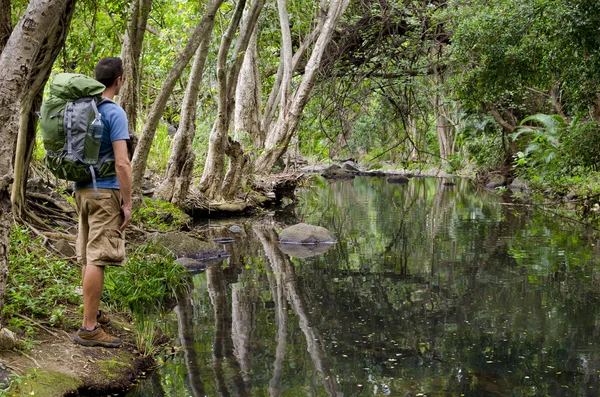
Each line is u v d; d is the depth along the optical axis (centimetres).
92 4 889
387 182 2736
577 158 1262
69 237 680
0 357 366
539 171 1806
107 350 424
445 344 486
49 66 638
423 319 556
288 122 1675
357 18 1812
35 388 342
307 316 564
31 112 664
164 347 473
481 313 575
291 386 400
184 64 911
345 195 2036
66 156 390
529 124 2288
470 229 1150
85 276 411
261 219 1335
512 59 1373
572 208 1472
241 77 1688
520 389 399
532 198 1728
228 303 611
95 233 406
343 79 1980
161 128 1546
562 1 1063
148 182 1248
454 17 1702
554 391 394
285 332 516
